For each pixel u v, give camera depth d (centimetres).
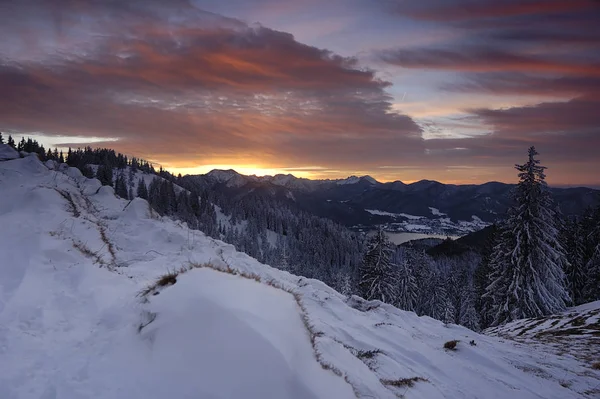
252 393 412
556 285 2550
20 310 598
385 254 3662
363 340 918
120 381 427
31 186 1579
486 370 970
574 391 925
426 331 1283
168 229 1633
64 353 498
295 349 518
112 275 842
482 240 12488
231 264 1350
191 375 425
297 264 9212
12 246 829
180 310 521
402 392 677
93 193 2141
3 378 426
